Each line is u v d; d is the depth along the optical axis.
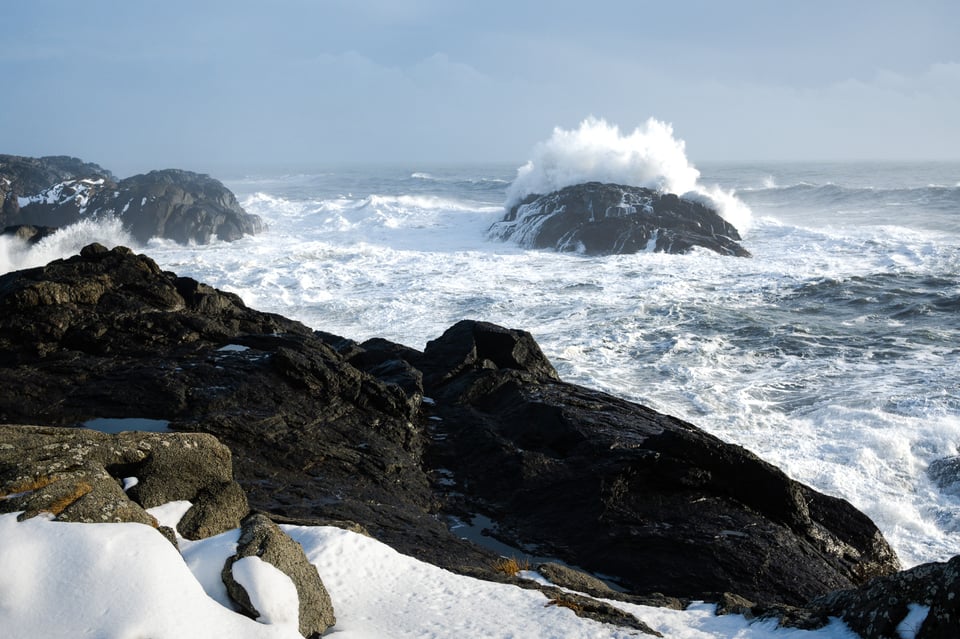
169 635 5.12
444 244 52.03
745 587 10.41
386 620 6.63
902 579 6.49
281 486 11.76
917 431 16.92
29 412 12.91
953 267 34.72
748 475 12.49
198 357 15.39
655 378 21.69
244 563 6.07
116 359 15.14
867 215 64.75
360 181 145.25
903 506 14.23
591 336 25.86
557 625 6.66
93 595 5.16
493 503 12.78
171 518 6.88
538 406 15.41
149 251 49.44
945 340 24.62
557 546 11.48
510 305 30.30
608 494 12.18
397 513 11.55
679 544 11.16
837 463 15.91
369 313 29.52
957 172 141.88
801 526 12.14
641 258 41.66
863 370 21.88
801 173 147.50
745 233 50.28
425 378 17.39
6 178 69.62
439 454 14.36
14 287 15.87
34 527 5.52
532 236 50.12
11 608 5.00
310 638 6.10
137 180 65.81
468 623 6.64
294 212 73.44
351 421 14.30
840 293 31.03
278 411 13.78
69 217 56.34
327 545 7.71
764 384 20.94
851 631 6.60
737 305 29.83
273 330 18.73
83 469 6.39
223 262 40.50
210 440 7.52
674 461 12.57
